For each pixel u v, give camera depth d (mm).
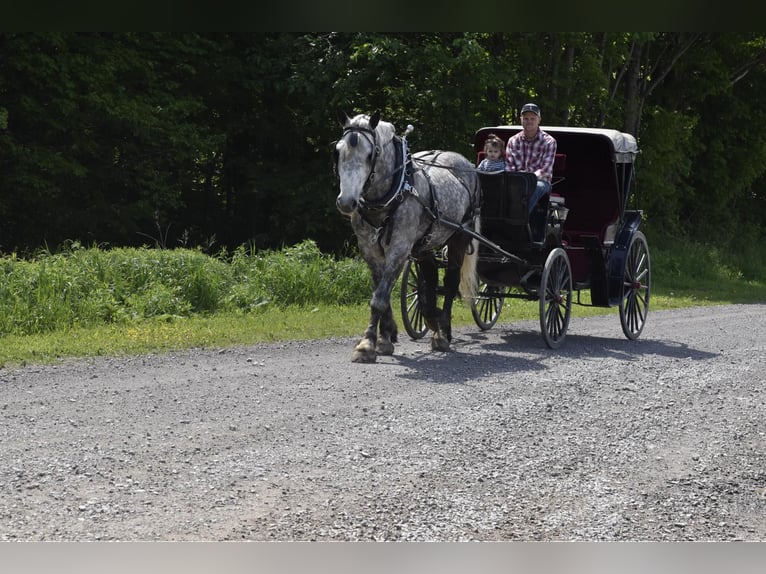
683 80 30203
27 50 19359
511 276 11266
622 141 11781
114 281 12633
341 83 21250
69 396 7629
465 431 6840
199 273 13375
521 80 23188
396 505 5242
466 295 10750
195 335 10867
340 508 5156
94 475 5555
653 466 6164
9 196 20031
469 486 5621
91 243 21156
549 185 11000
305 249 15453
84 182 21141
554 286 11164
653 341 12047
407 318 11141
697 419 7480
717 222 32656
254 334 11188
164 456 5977
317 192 22484
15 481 5395
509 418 7281
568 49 24109
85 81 19516
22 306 11102
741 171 32500
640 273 12414
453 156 10703
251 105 24109
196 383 8281
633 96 27297
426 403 7699
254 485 5473
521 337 11945
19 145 19438
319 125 22922
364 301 14828
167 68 22594
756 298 20281
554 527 5047
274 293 14164
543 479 5809
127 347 10023
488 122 23922
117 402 7449
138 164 21641
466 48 20906
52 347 9766
